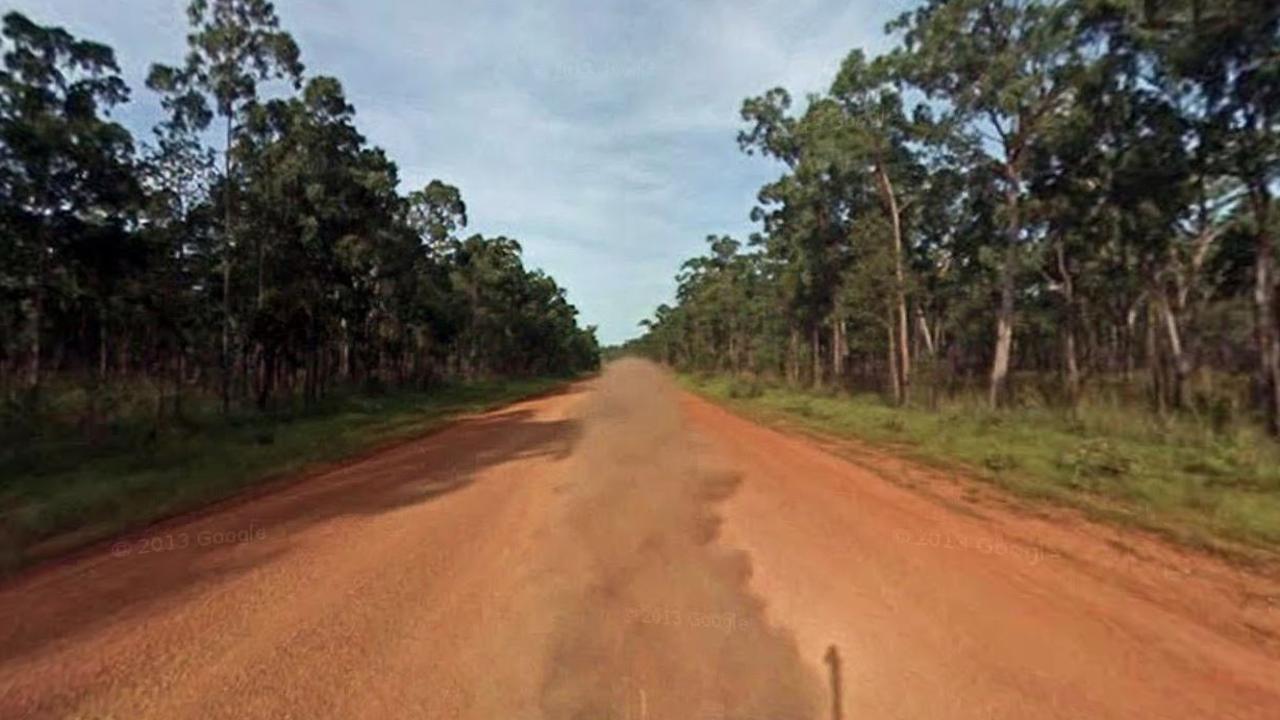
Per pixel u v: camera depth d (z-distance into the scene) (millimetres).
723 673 3570
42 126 16109
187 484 9086
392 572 5336
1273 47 14438
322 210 24016
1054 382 29078
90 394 17328
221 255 22547
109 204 18016
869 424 16938
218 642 4047
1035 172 23641
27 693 3439
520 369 73625
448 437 15164
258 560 5727
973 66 22922
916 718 3170
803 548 5812
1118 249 26531
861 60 26094
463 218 38750
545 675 3553
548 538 6109
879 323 30312
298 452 12422
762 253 45938
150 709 3287
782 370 47531
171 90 20688
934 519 6973
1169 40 16047
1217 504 7523
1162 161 18266
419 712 3234
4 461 12312
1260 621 4367
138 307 22469
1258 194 17172
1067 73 20250
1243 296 30562
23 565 5723
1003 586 4949
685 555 5574
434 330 40969
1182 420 14758
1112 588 4945
